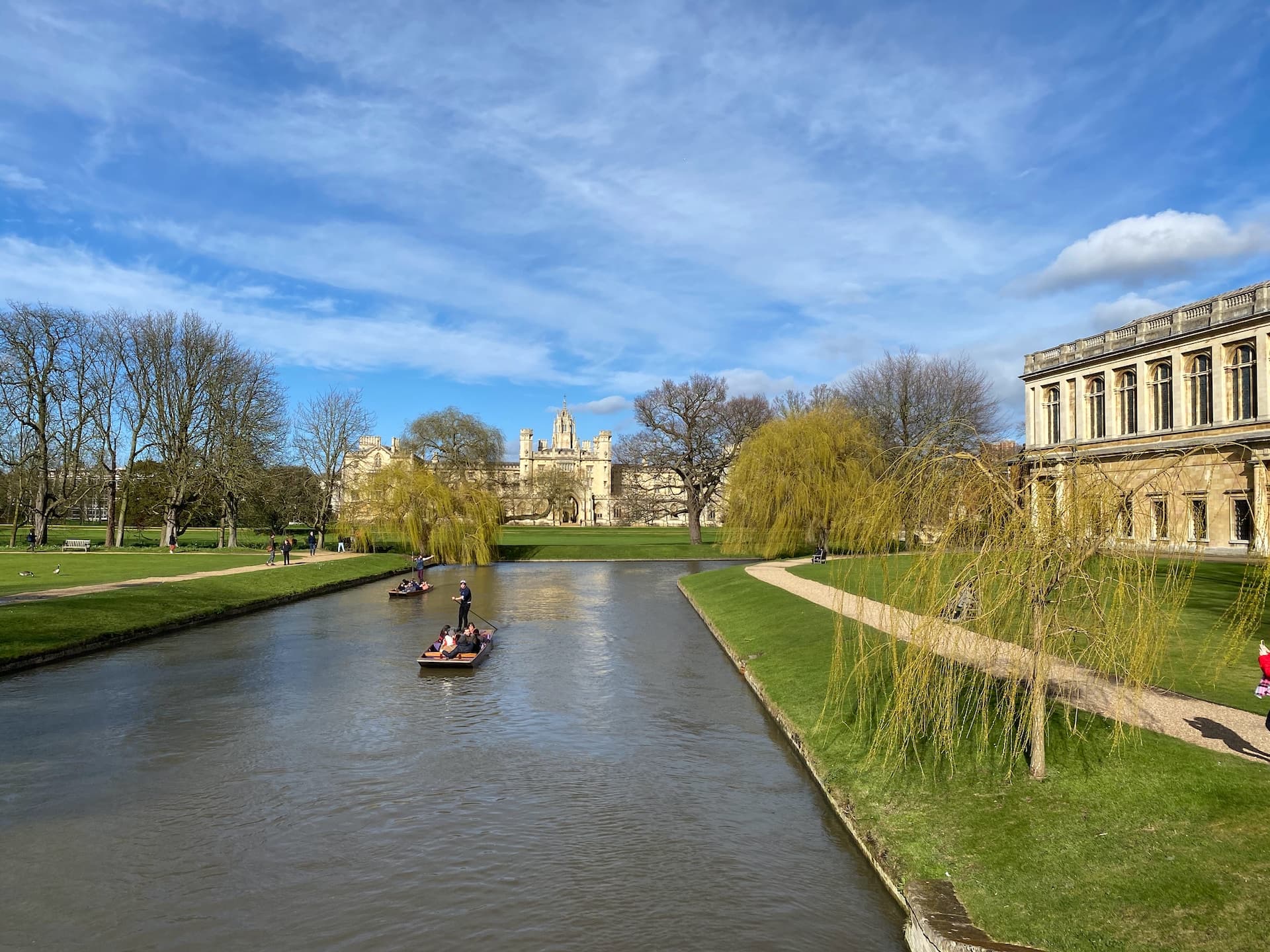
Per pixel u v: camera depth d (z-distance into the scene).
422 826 12.04
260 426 58.97
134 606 29.33
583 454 191.00
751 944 8.84
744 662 22.17
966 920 8.42
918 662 10.92
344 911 9.60
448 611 35.19
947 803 10.86
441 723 17.42
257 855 11.06
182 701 19.11
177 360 57.59
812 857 10.96
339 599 40.03
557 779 14.01
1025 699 11.37
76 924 9.33
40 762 14.80
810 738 14.74
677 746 15.80
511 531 122.12
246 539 79.06
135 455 60.22
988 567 10.23
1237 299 37.50
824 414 50.75
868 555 13.73
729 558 69.25
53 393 56.84
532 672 22.48
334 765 14.71
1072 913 8.06
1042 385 51.88
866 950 8.73
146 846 11.34
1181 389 40.47
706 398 73.75
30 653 22.36
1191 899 7.71
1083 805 9.80
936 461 11.23
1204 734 11.05
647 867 10.68
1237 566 28.98
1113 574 9.98
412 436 89.38
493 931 9.15
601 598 41.28
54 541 67.62
